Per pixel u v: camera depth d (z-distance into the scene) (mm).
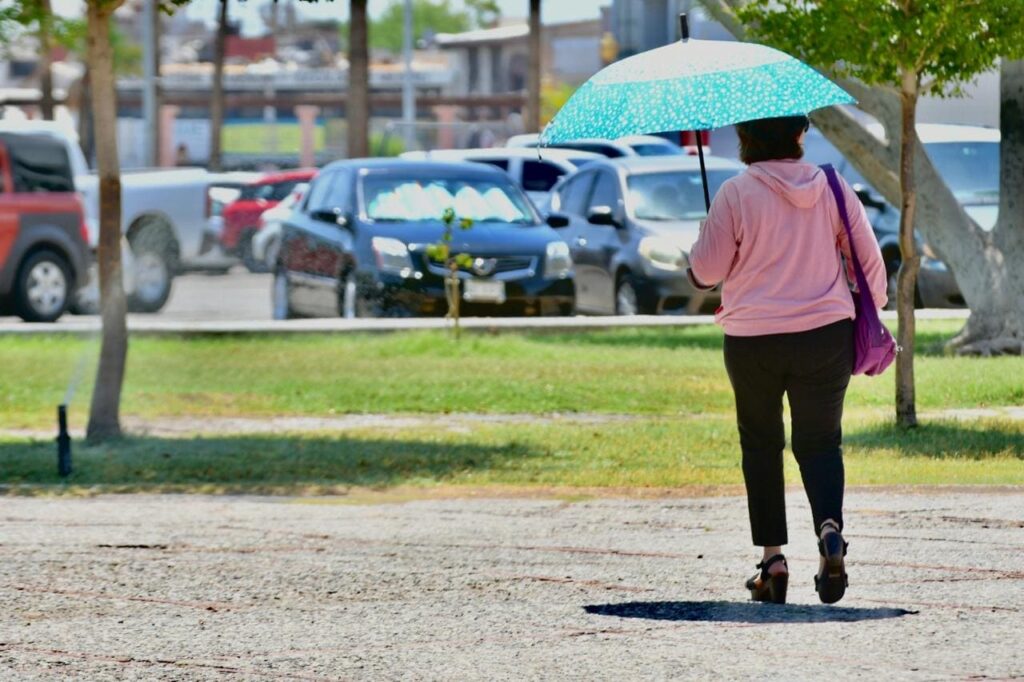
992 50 33438
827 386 18906
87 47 33969
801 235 18797
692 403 40906
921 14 33156
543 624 18719
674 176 58812
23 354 50531
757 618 18906
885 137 50938
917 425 34969
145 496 27891
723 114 19172
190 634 18406
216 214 92500
